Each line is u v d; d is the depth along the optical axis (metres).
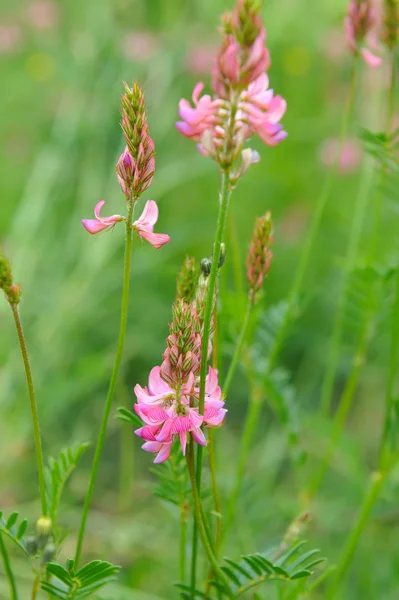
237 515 0.81
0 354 1.13
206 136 0.56
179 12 1.57
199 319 0.56
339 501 0.95
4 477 1.03
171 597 0.83
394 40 0.70
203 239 1.40
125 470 0.96
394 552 0.88
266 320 0.73
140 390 0.56
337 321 0.80
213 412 0.56
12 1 1.64
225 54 0.55
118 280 1.29
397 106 1.28
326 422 0.82
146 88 1.35
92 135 1.32
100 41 1.38
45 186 1.24
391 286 0.74
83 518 0.61
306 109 1.64
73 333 1.20
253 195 1.54
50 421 1.09
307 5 1.67
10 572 0.61
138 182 0.57
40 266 1.27
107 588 0.74
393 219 1.37
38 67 1.57
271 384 0.71
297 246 1.45
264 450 1.07
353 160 1.40
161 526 0.95
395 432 0.69
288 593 0.67
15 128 1.58
